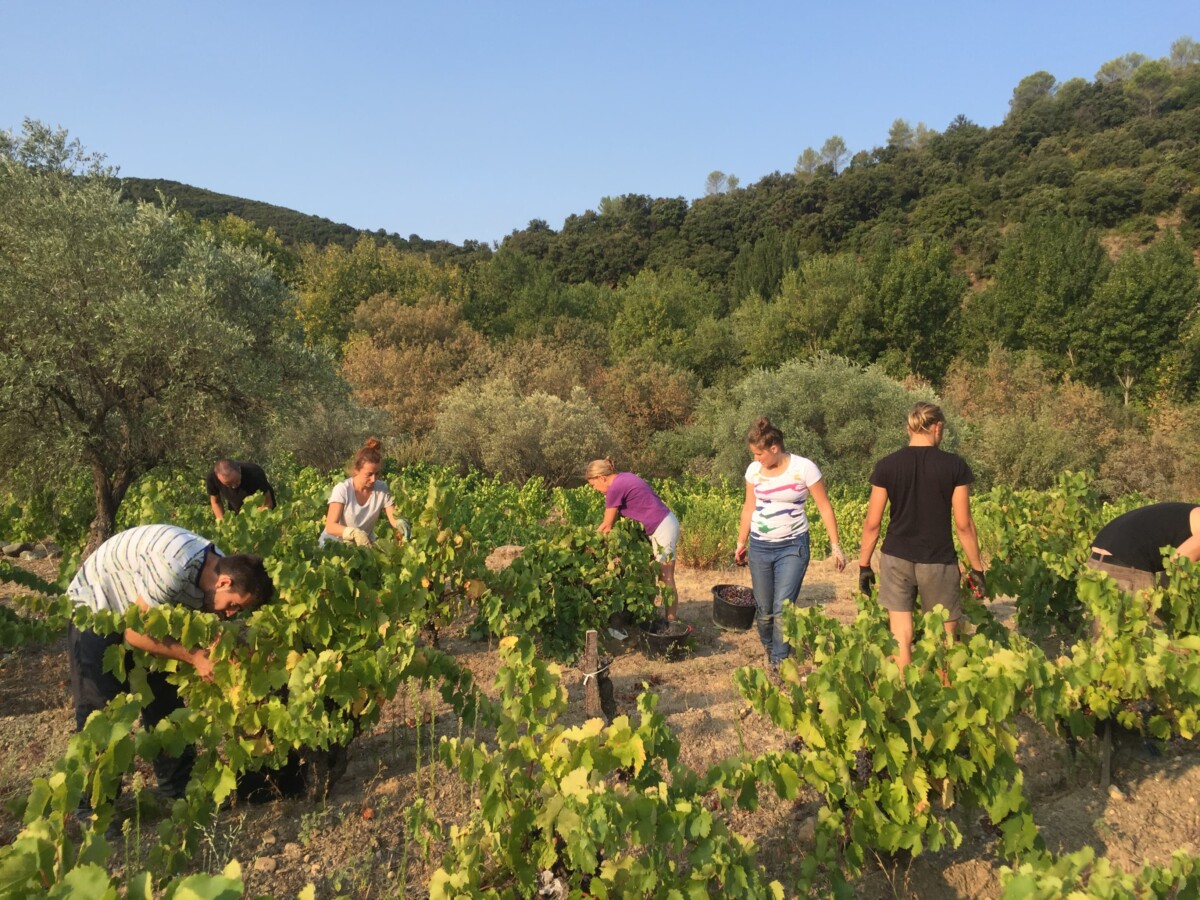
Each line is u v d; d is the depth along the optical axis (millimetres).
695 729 4082
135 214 10383
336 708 3246
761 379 27125
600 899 2301
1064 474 6633
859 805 2803
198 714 2795
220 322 9633
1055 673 3234
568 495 12898
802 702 2938
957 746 3018
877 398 25625
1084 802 3584
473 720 3424
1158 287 40688
